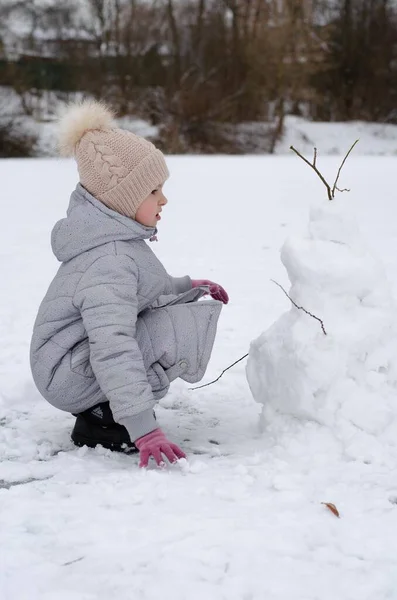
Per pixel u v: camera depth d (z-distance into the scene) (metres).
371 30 40.88
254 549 1.95
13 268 6.67
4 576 1.85
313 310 2.67
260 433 2.91
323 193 12.91
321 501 2.24
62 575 1.85
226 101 35.75
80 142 2.83
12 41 36.97
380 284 2.70
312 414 2.63
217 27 38.09
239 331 4.51
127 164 2.77
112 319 2.63
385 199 11.68
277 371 2.76
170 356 2.80
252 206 11.45
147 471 2.48
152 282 2.82
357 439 2.55
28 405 3.40
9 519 2.14
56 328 2.76
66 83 36.06
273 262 6.89
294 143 36.88
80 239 2.75
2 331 4.55
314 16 40.41
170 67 36.72
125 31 38.03
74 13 38.03
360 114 40.09
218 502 2.25
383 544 1.98
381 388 2.63
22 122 33.03
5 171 17.69
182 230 9.05
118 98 35.84
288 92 37.31
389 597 1.76
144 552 1.95
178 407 3.33
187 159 23.34
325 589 1.79
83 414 2.86
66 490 2.35
